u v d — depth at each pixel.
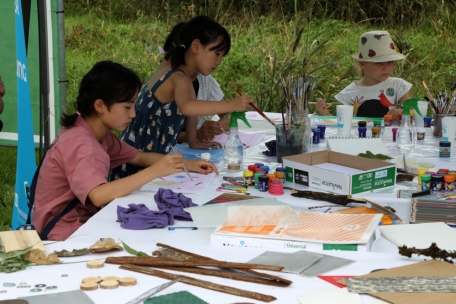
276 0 9.85
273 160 2.98
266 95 6.43
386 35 4.41
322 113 4.23
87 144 2.31
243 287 1.51
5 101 4.94
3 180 5.07
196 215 1.90
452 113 3.44
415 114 3.59
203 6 10.03
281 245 1.76
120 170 2.97
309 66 7.14
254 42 8.11
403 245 1.72
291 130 2.85
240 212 1.89
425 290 1.45
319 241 1.74
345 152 2.87
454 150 3.13
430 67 7.69
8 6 4.74
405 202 2.28
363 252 1.72
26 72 3.25
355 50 8.08
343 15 9.91
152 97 3.17
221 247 1.79
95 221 2.04
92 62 8.10
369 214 1.95
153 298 1.42
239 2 10.05
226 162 2.88
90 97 2.38
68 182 2.35
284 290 1.49
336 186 2.37
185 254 1.71
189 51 3.15
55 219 2.31
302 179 2.51
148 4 10.32
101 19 10.11
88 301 1.41
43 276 1.57
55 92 4.67
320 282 1.54
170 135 3.21
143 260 1.64
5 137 5.04
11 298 1.43
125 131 3.25
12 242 1.76
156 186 2.46
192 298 1.42
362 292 1.45
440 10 9.27
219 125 3.53
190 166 2.71
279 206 1.89
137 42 8.83
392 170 2.46
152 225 1.98
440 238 1.85
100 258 1.70
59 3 4.52
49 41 4.59
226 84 7.04
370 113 4.30
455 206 2.18
